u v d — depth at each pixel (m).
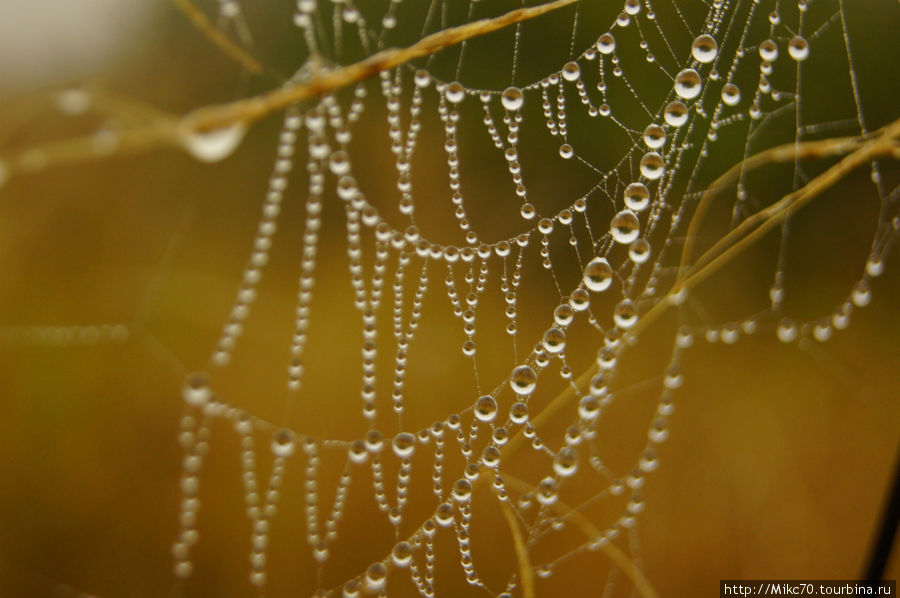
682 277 0.12
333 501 0.12
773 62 0.12
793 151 0.11
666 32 0.12
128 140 0.10
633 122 0.12
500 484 0.12
